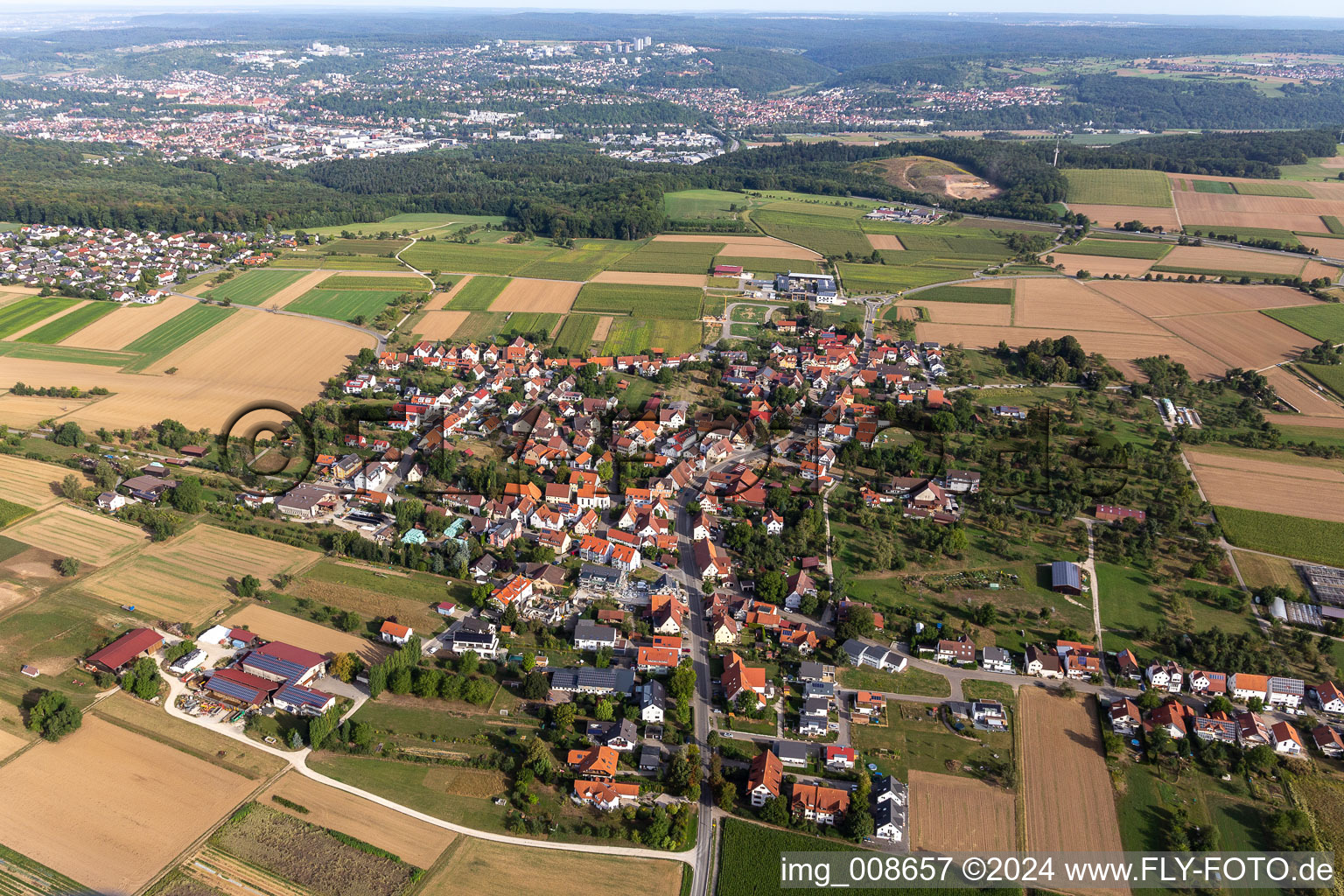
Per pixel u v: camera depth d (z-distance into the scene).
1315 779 130.38
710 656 157.00
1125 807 125.38
